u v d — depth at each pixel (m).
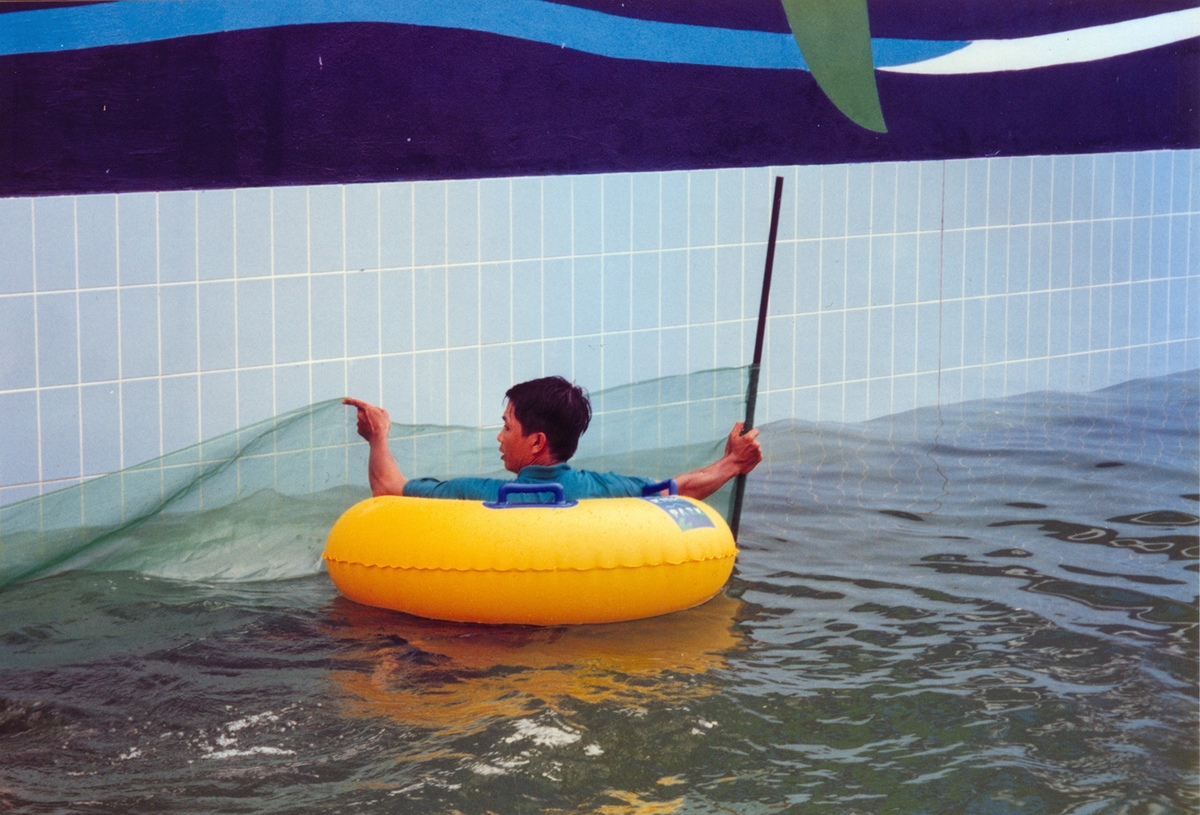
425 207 5.37
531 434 3.98
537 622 3.72
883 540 4.61
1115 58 7.22
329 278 5.19
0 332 4.58
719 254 6.11
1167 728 2.97
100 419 4.78
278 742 2.87
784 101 6.21
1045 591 4.02
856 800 2.62
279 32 4.99
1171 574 4.19
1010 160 6.96
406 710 3.05
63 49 4.60
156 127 4.80
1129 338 7.55
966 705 3.11
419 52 5.29
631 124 5.82
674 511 3.89
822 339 6.48
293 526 4.68
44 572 4.19
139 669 3.34
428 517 3.80
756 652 3.49
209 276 4.95
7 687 3.21
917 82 6.59
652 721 2.98
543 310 5.69
